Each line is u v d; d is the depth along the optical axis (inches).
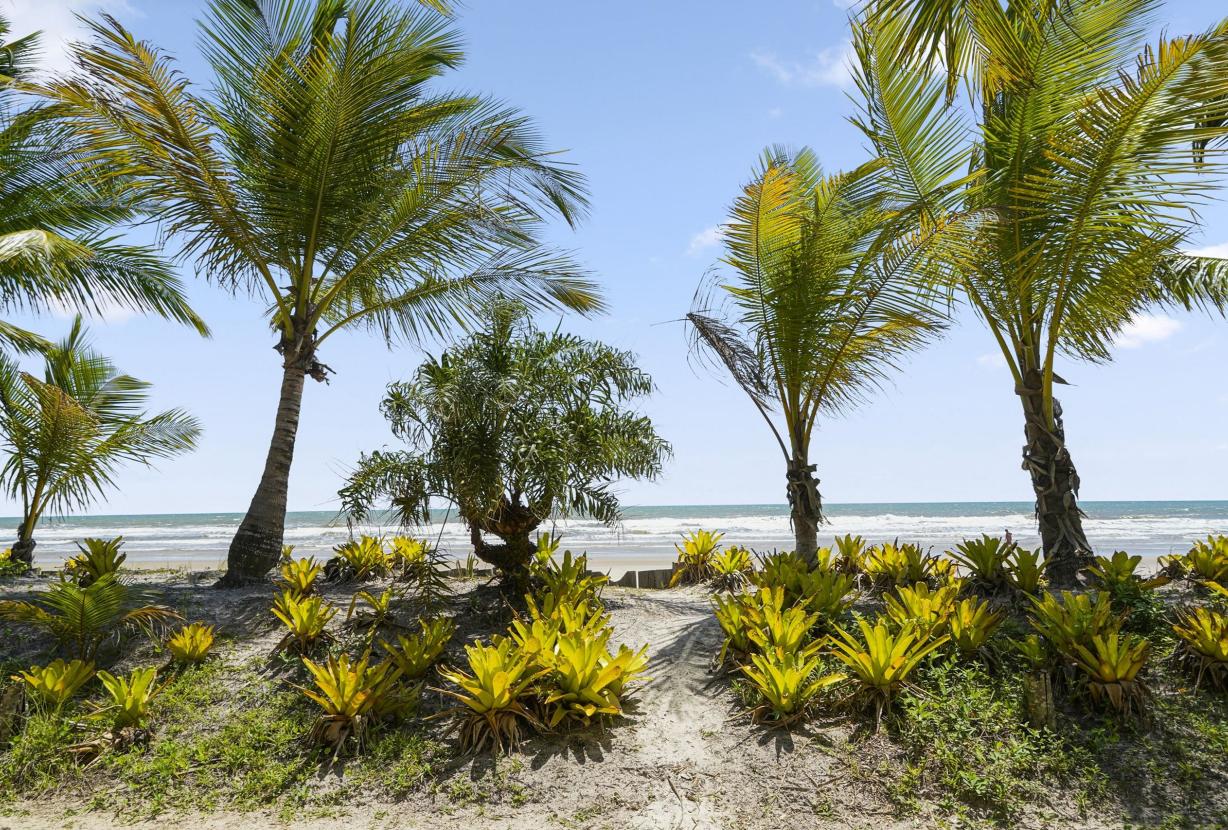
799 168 396.8
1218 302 325.1
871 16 120.6
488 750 193.8
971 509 2974.9
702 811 169.8
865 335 327.3
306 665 226.1
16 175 380.8
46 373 426.3
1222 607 247.4
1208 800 165.3
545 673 205.8
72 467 403.9
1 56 402.0
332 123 327.9
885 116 324.2
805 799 172.2
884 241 295.9
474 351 308.5
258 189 341.7
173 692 232.1
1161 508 2878.9
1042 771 175.8
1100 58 275.0
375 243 364.8
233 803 181.6
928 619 231.3
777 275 331.0
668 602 362.0
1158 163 244.4
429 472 285.0
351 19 317.4
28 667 247.6
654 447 329.1
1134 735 185.9
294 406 359.6
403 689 217.0
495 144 359.3
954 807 166.9
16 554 402.0
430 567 302.4
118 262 398.6
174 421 430.0
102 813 179.6
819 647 221.9
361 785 185.0
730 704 219.8
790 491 346.3
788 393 347.9
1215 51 203.0
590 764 187.9
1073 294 301.4
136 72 303.6
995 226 288.2
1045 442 314.8
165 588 328.8
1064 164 262.8
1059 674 205.9
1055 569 307.0
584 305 391.2
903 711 197.8
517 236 371.2
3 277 375.6
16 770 194.9
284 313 359.3
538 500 298.4
